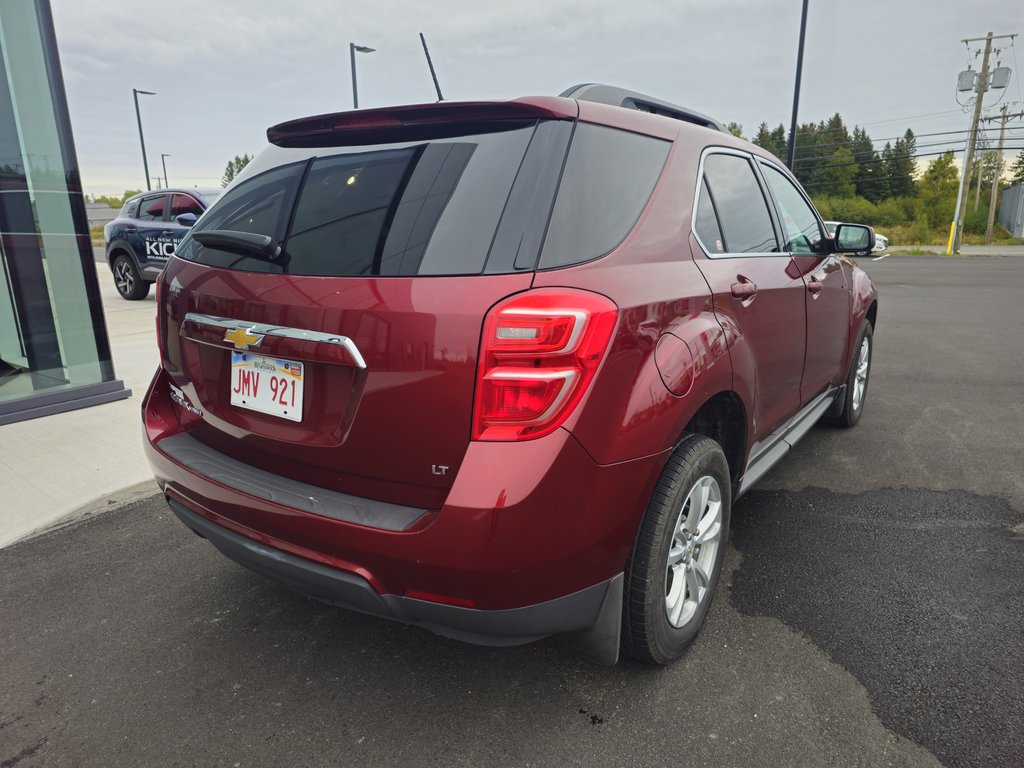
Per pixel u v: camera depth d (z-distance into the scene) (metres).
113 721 2.00
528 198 1.69
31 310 5.00
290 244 1.89
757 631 2.36
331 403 1.76
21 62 4.88
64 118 4.98
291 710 2.04
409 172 1.84
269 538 1.85
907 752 1.82
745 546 2.97
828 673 2.14
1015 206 56.91
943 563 2.82
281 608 2.59
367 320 1.64
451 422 1.58
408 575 1.64
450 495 1.57
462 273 1.61
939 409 5.09
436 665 2.23
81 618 2.53
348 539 1.67
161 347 2.32
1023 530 3.10
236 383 2.00
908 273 20.20
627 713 1.99
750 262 2.59
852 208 62.62
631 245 1.93
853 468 3.88
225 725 1.98
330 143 2.08
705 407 2.38
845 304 3.82
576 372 1.60
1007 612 2.46
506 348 1.54
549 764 1.81
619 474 1.72
